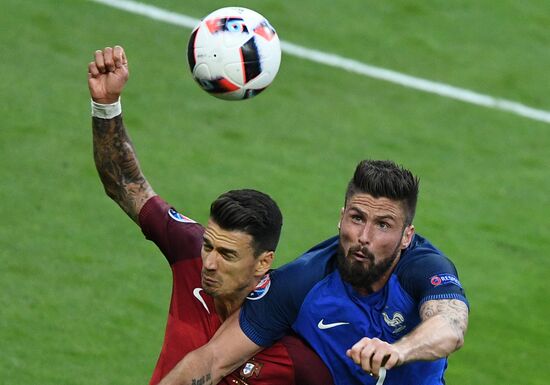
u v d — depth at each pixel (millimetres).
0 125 41625
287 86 47125
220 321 21078
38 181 39000
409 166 43250
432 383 20812
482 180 43188
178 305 21516
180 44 48562
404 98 47938
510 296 36375
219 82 22578
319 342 20312
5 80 44281
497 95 49344
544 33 54469
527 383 32312
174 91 45406
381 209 19078
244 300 20453
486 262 38094
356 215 19234
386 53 50781
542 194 42875
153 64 46875
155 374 21562
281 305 20188
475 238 39375
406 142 44844
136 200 22031
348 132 44750
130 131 42438
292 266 20516
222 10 23109
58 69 45594
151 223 21812
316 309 20125
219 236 19562
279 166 41812
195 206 38656
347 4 53625
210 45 22531
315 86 47500
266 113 45094
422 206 40781
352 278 19516
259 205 19625
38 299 33312
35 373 30047
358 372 20297
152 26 49406
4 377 29656
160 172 40250
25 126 41812
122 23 49250
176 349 21359
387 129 45500
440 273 19469
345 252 19438
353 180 19469
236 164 41500
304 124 44812
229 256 19609
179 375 20266
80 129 42188
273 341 20422
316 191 40562
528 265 38219
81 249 35906
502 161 44781
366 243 19156
